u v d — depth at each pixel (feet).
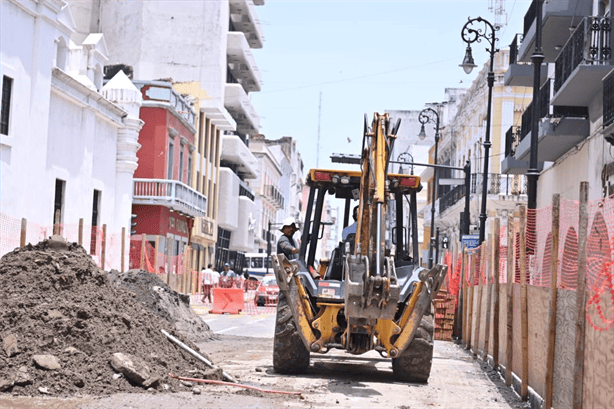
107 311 36.83
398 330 38.93
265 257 252.21
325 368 45.11
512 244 42.80
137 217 149.69
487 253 55.47
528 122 92.22
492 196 140.26
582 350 27.94
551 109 84.17
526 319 38.06
